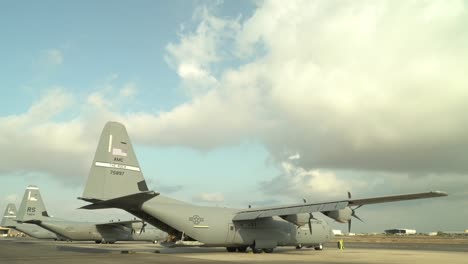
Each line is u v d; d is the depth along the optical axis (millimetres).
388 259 22344
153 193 20406
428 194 21234
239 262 18641
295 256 24141
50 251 26953
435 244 53688
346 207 24000
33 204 46219
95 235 45188
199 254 25125
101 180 21438
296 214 25750
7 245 37625
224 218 26172
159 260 19297
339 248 34750
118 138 22609
